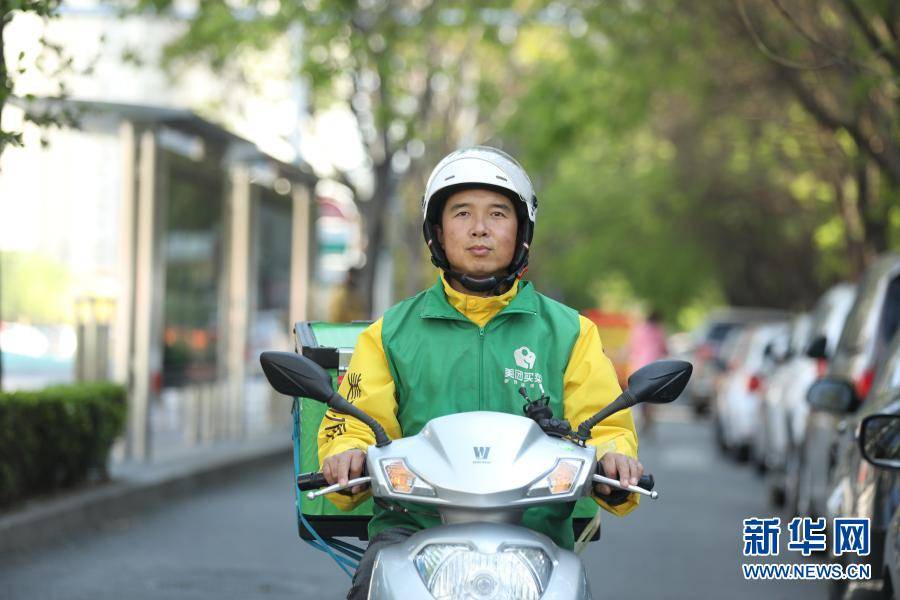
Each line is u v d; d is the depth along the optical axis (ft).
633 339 189.37
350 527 33.68
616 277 406.00
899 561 37.19
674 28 146.41
